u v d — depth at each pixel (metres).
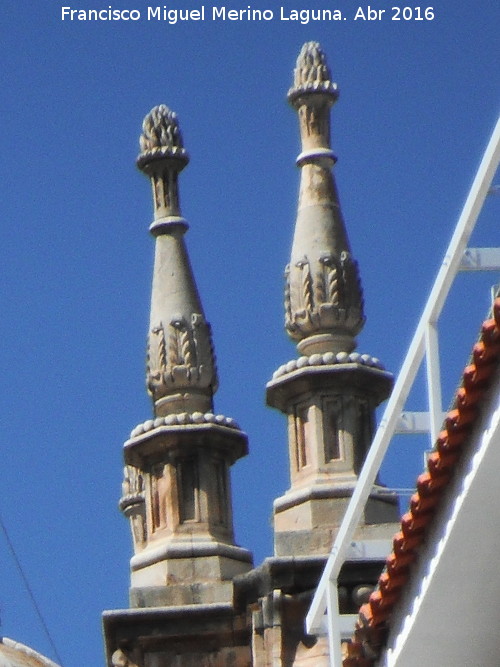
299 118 41.91
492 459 29.45
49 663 39.84
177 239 42.31
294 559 38.91
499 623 31.09
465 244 30.08
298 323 40.81
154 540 41.06
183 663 39.66
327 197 41.38
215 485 41.19
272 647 38.81
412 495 30.83
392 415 31.19
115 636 39.81
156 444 41.22
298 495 39.75
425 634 31.25
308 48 42.19
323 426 40.19
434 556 30.62
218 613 39.72
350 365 40.31
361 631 32.09
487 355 29.09
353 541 33.16
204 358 41.66
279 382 40.47
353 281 40.84
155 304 42.00
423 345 30.80
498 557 30.42
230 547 40.81
